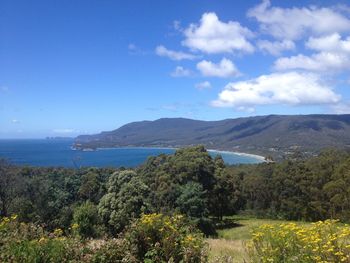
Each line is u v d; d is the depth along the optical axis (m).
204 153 52.16
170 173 48.22
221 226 49.75
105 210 33.62
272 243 6.98
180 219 7.97
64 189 44.88
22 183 37.78
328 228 7.07
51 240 7.00
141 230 7.43
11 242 6.77
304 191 60.53
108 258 7.13
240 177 72.88
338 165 60.59
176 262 7.12
